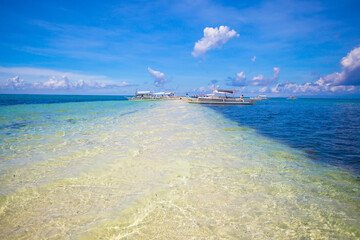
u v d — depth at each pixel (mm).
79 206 2982
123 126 10625
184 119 14164
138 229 2498
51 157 5277
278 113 25781
